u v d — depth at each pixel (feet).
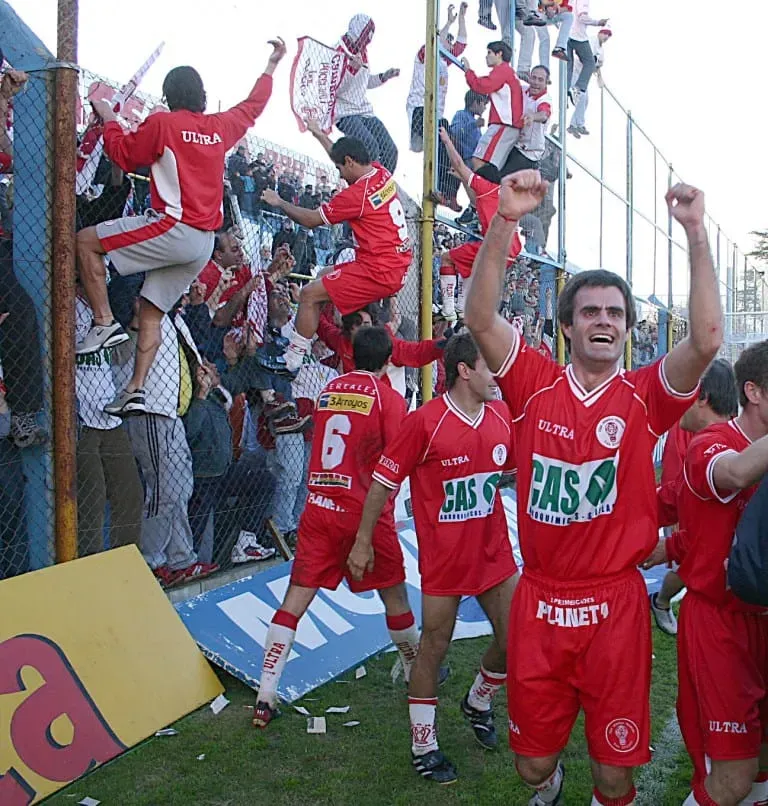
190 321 17.39
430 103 22.20
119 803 10.24
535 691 8.30
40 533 13.25
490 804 10.39
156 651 12.57
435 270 25.80
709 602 8.77
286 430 19.04
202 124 14.20
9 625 10.79
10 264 13.14
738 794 8.50
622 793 8.28
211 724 12.43
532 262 32.14
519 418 8.35
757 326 93.25
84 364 15.01
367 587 13.19
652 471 8.11
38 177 12.98
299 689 13.52
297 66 19.22
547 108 27.61
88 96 14.44
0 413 12.87
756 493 7.84
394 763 11.42
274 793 10.59
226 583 17.95
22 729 10.25
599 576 8.11
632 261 47.01
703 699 8.69
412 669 11.29
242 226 18.80
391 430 12.96
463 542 11.03
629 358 46.78
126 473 15.61
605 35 38.58
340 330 19.33
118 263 13.84
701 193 7.48
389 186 18.13
